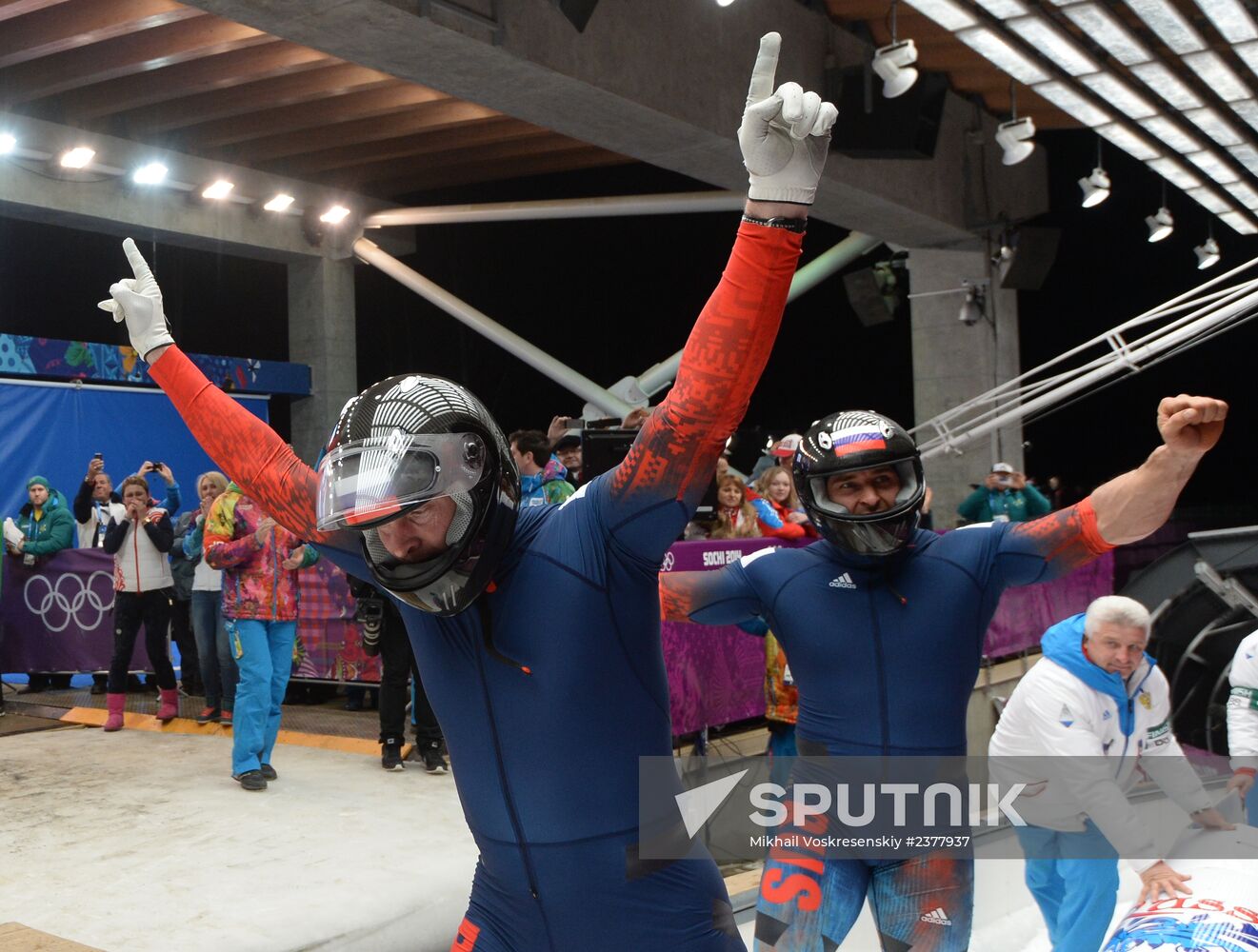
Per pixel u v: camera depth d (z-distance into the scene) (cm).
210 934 327
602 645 152
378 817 449
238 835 426
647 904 158
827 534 245
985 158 1018
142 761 555
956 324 1047
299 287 1182
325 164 1061
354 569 174
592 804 155
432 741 527
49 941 314
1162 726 285
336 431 150
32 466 903
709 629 460
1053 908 303
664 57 699
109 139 952
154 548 630
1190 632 379
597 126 718
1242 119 757
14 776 528
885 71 732
